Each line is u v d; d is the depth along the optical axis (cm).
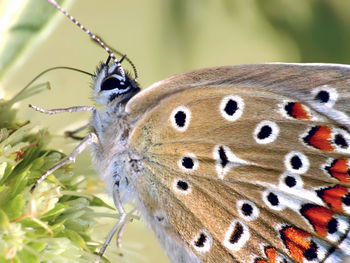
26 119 11
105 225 12
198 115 11
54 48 13
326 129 11
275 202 11
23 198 11
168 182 12
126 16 13
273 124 11
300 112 11
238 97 11
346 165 11
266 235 12
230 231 12
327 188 11
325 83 11
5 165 11
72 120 12
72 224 11
